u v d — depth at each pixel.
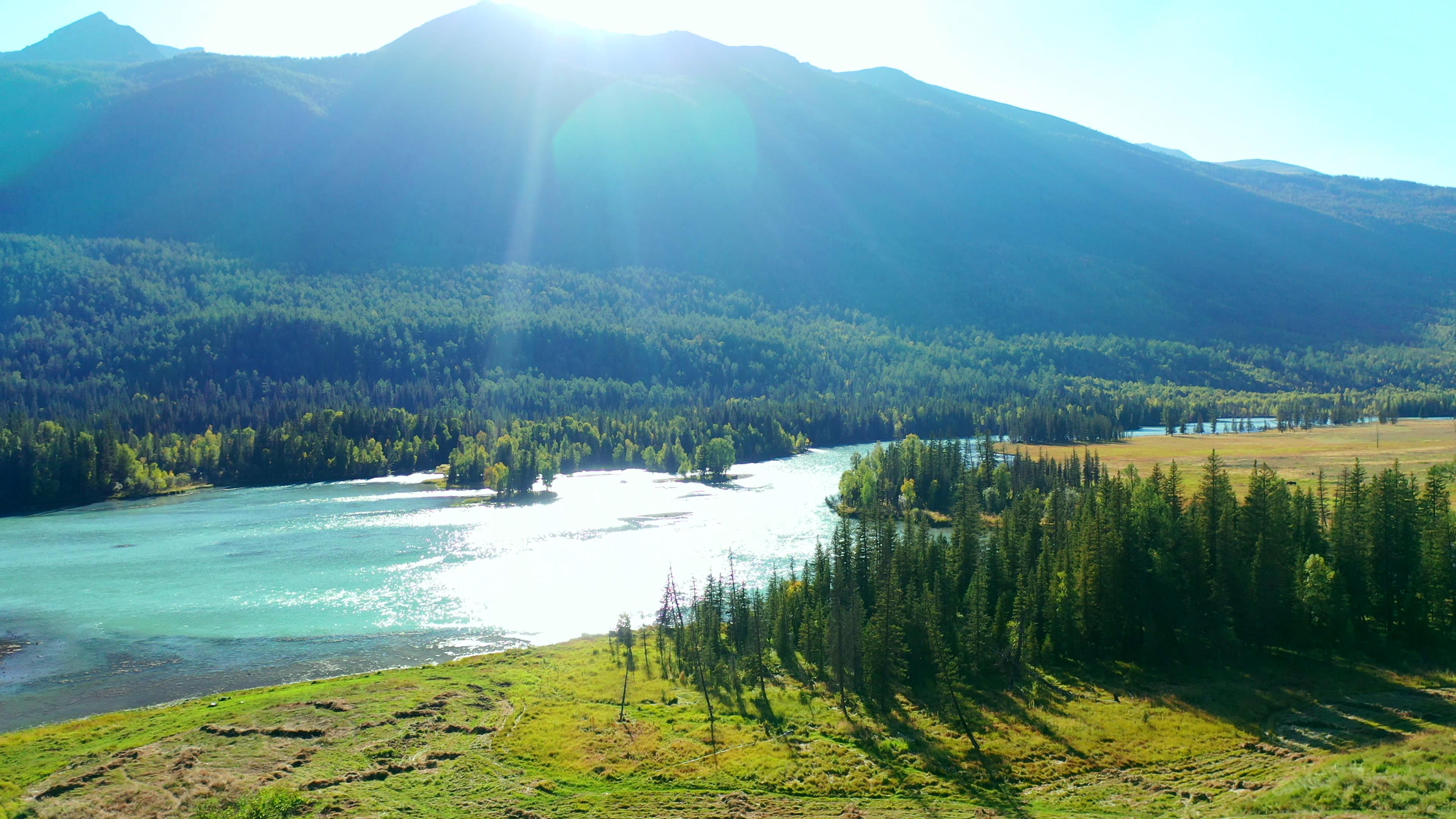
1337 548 93.31
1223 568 88.62
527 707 78.88
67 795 61.47
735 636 98.44
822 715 75.88
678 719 75.50
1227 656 85.12
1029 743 67.69
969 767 63.69
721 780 62.78
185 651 100.88
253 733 72.75
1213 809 53.25
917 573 103.19
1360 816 46.19
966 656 85.38
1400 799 47.72
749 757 66.75
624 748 68.75
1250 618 86.56
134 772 65.19
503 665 92.06
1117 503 97.06
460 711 77.62
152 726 75.19
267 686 89.19
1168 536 95.50
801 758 66.38
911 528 118.44
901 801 58.69
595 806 58.84
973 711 75.50
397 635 107.19
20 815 58.38
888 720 74.06
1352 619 88.19
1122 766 62.88
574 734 71.62
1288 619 87.44
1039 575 95.38
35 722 79.81
